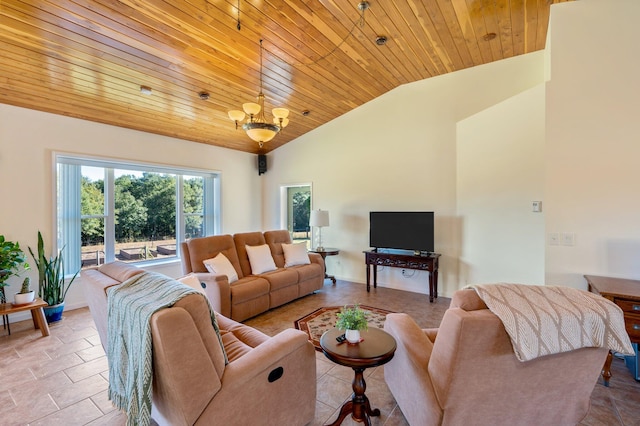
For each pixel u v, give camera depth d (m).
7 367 2.49
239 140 5.59
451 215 4.41
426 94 4.61
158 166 4.80
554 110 2.74
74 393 2.15
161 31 2.75
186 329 1.26
